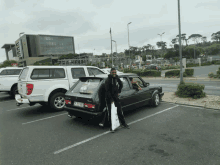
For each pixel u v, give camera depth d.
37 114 6.35
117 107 4.37
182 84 7.99
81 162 2.93
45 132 4.45
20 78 6.64
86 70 7.68
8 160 3.08
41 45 115.94
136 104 5.59
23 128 4.84
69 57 113.81
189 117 5.18
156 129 4.34
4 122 5.48
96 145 3.57
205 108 6.10
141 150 3.28
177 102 7.01
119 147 3.44
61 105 6.75
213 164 2.73
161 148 3.33
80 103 4.64
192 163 2.78
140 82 6.12
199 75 20.17
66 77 6.85
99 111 4.35
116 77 4.31
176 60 62.84
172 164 2.77
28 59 110.25
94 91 4.48
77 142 3.76
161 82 16.30
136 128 4.46
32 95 5.92
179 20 8.95
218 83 12.91
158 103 6.76
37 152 3.36
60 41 124.81
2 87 9.99
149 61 65.19
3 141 3.96
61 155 3.21
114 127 4.26
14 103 8.80
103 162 2.90
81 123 5.10
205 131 4.07
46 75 6.37
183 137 3.79
